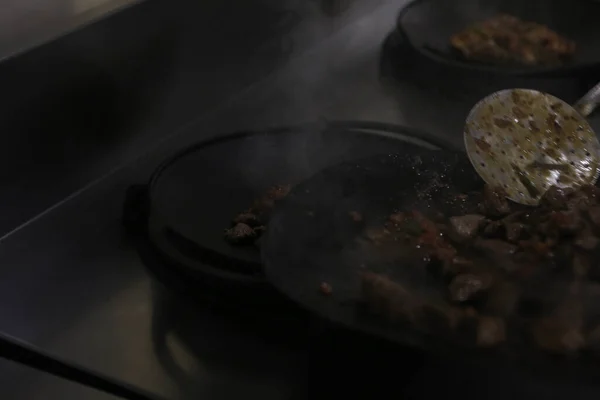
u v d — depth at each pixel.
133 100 1.22
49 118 1.13
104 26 1.15
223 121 1.31
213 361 0.97
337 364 0.95
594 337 0.91
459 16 1.45
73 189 1.18
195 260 1.02
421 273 1.00
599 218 1.00
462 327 0.93
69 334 1.01
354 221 1.05
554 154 1.13
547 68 1.29
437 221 1.06
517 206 1.08
